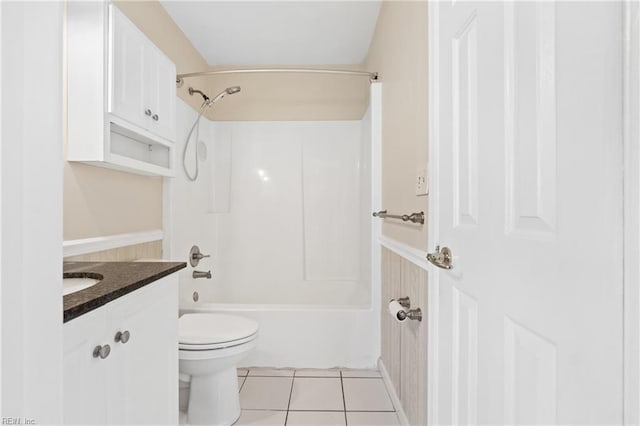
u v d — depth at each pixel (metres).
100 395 0.87
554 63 0.59
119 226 1.88
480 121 0.87
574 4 0.54
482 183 0.85
